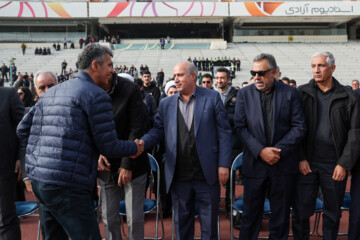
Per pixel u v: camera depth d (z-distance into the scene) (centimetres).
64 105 201
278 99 287
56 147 197
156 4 3550
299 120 284
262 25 4091
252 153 287
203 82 457
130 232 286
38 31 3853
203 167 276
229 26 4097
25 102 536
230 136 285
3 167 271
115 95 272
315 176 294
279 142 284
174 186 289
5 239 270
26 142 227
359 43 3559
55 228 222
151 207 333
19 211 319
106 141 208
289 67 2816
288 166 287
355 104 276
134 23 3850
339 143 281
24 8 3425
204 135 278
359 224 289
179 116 287
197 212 321
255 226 303
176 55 3098
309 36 3688
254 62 286
